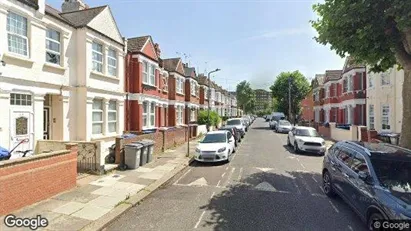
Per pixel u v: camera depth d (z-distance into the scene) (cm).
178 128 2006
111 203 720
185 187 918
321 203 750
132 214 672
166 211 691
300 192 852
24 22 1001
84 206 693
